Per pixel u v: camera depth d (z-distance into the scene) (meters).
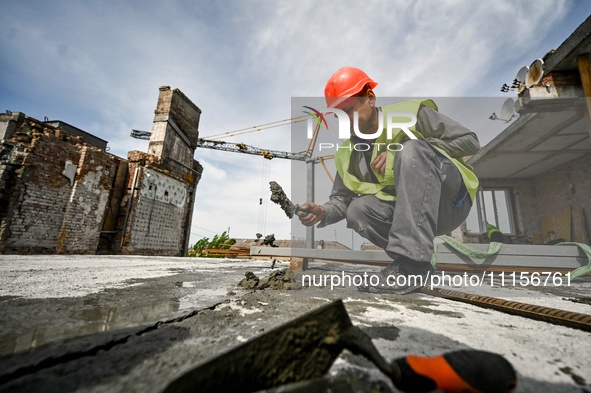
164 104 9.68
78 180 6.48
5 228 5.30
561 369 0.59
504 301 1.24
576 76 3.27
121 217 7.57
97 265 3.28
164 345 0.70
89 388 0.46
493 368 0.44
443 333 0.85
